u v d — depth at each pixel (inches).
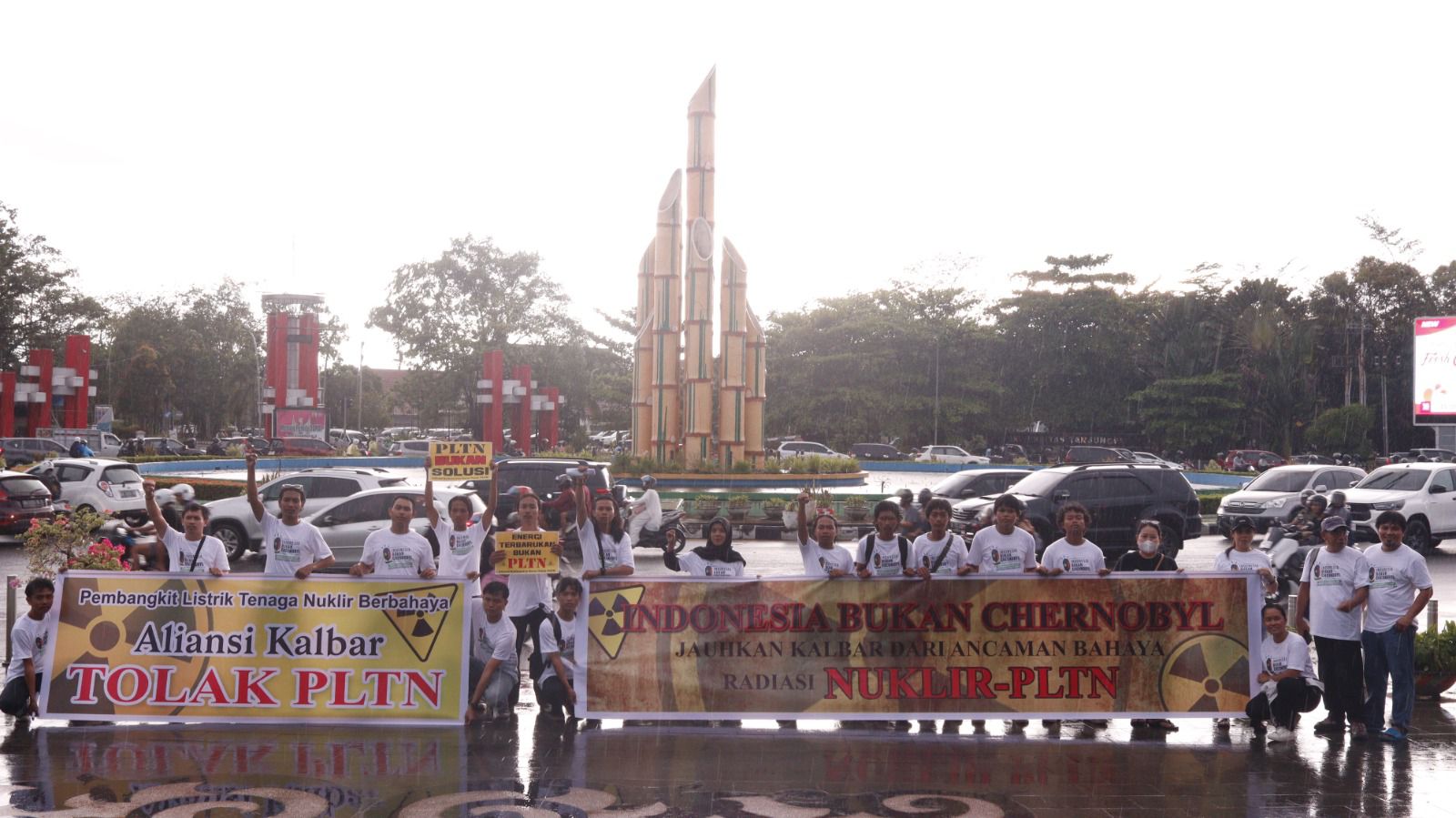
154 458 1895.9
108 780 286.0
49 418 1946.4
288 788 279.9
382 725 346.0
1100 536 771.4
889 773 298.8
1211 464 2297.0
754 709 353.4
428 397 2726.4
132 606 348.8
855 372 2623.0
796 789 283.3
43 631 348.5
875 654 355.6
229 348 2989.7
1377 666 340.8
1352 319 2448.3
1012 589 357.7
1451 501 857.5
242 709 346.9
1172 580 357.4
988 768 305.6
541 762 305.7
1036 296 2620.6
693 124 1349.7
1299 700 342.0
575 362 2780.5
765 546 914.7
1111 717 353.1
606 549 365.1
